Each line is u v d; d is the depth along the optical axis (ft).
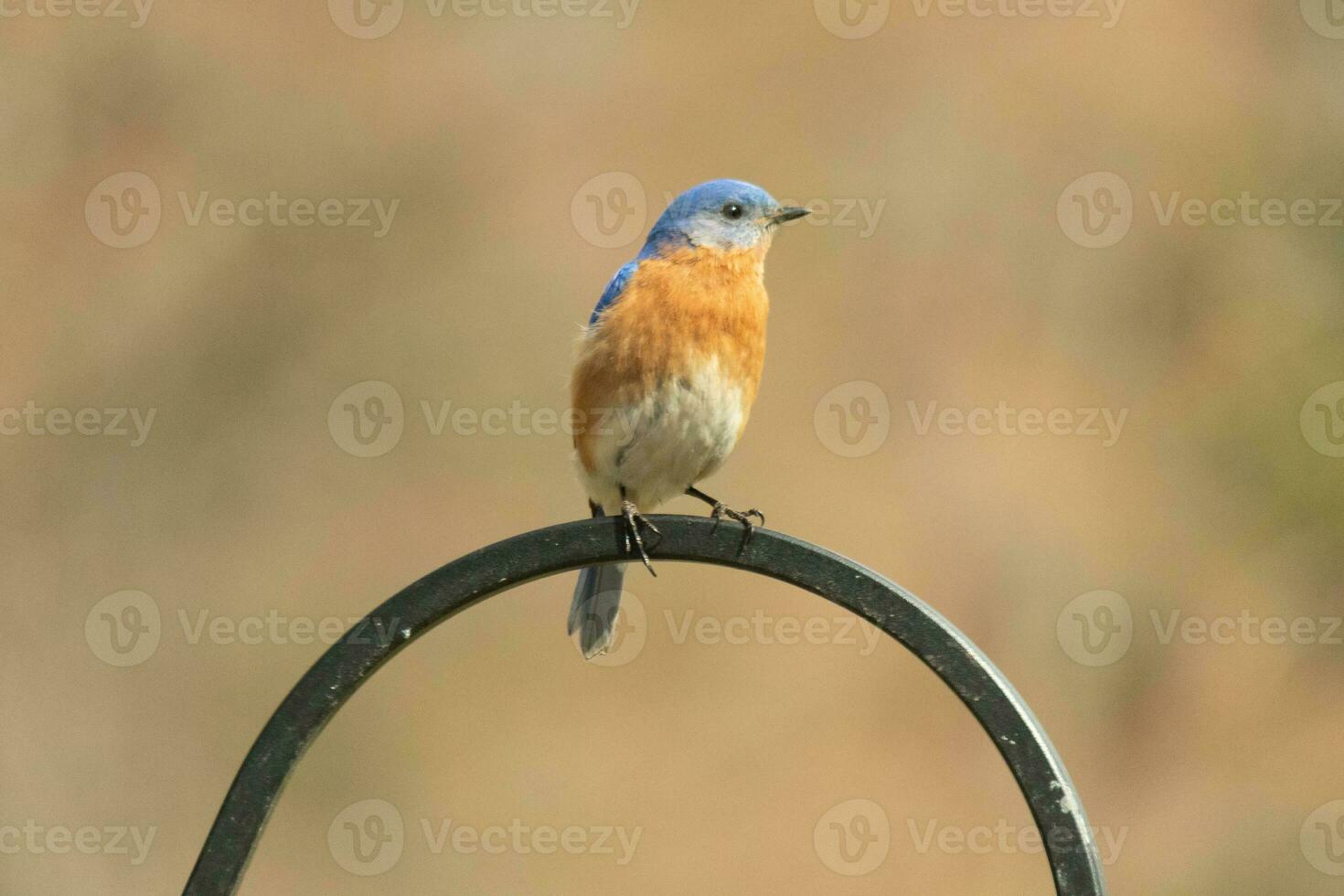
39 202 46.06
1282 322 48.47
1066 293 49.24
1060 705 45.06
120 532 45.21
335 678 15.62
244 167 47.37
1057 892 14.55
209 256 46.91
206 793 42.73
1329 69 50.83
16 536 44.60
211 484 45.83
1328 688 44.62
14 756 42.34
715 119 49.70
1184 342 48.91
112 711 43.39
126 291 46.26
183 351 46.44
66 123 46.39
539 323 47.39
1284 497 46.65
